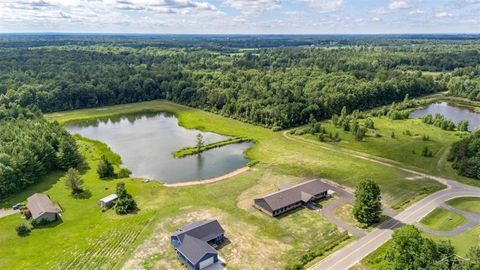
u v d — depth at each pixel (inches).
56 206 2999.5
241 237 2650.1
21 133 4121.6
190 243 2402.8
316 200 3213.6
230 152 4645.7
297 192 3159.5
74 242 2591.0
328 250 2484.0
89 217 2952.8
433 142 4790.8
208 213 2999.5
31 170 3553.2
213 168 4097.0
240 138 5128.0
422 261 2001.7
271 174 3826.3
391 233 2664.9
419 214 2940.5
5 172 3260.3
